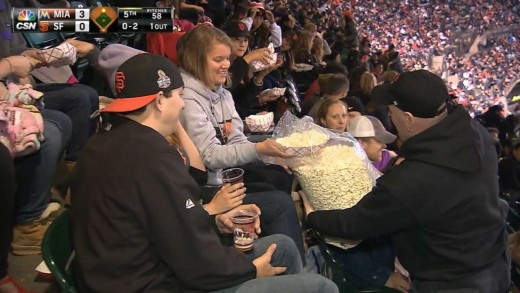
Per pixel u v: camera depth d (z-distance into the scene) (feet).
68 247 6.27
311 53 28.78
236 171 7.76
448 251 6.95
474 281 6.97
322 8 87.25
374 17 155.53
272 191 9.12
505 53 160.35
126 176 5.49
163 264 5.80
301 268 7.73
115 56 9.86
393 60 46.26
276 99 15.62
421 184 6.66
